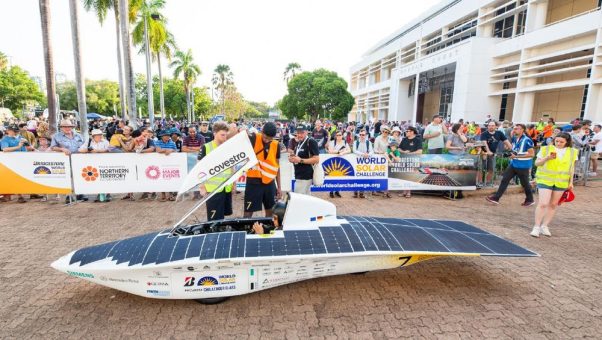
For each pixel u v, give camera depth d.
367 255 3.39
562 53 19.34
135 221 6.39
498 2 26.17
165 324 3.16
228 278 3.35
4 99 51.78
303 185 6.27
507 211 7.33
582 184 9.88
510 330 3.05
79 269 3.29
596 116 17.55
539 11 21.95
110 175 7.75
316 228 3.78
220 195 4.67
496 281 4.00
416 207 7.67
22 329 3.07
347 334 3.01
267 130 4.55
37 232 5.73
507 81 24.14
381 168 8.52
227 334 3.01
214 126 4.68
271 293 3.74
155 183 7.95
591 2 20.36
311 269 3.54
